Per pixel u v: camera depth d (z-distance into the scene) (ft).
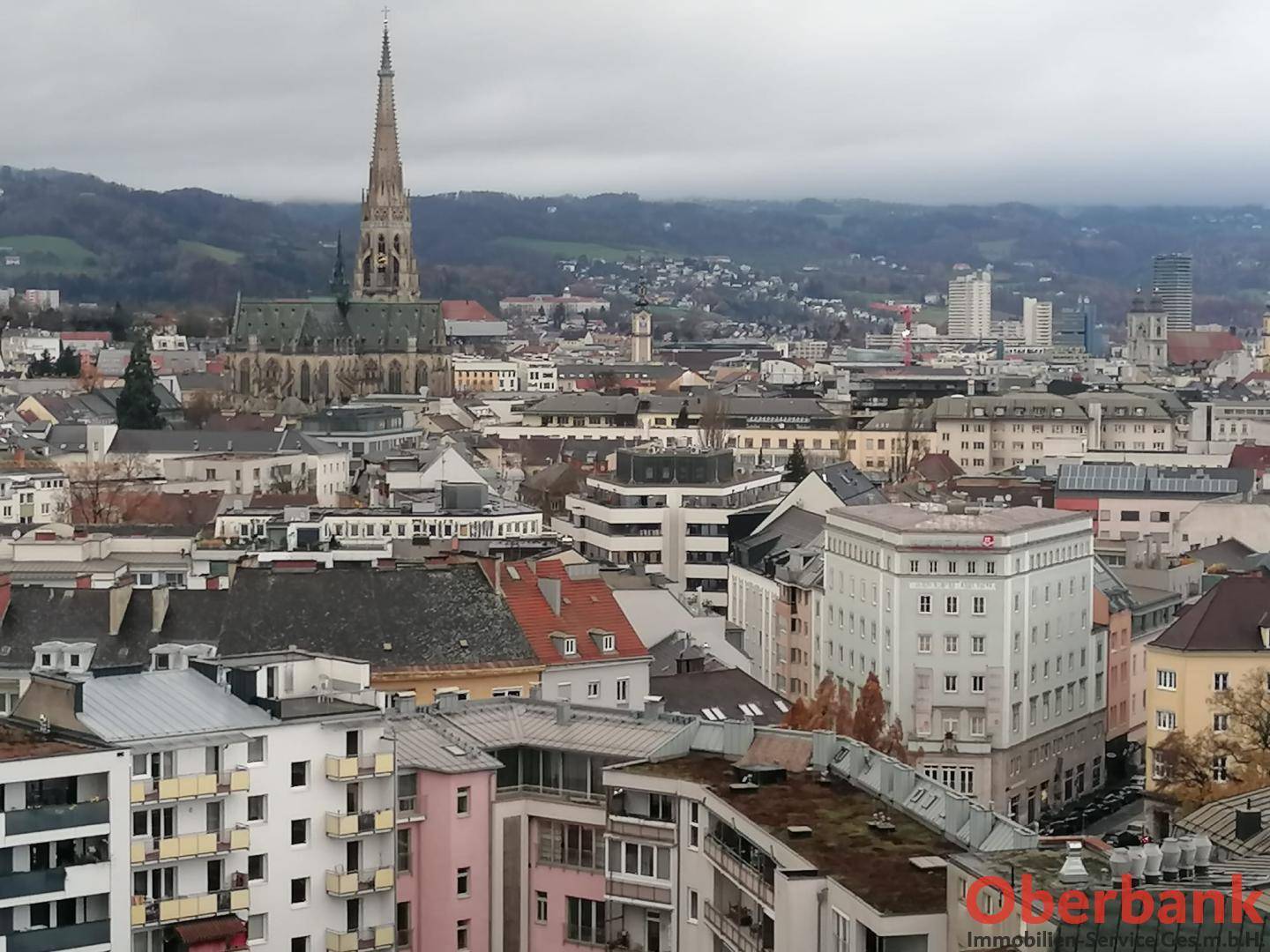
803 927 516.32
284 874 612.70
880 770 593.83
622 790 614.75
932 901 494.59
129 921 578.25
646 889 609.01
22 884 558.56
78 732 596.29
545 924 636.07
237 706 629.10
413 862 634.02
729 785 599.57
